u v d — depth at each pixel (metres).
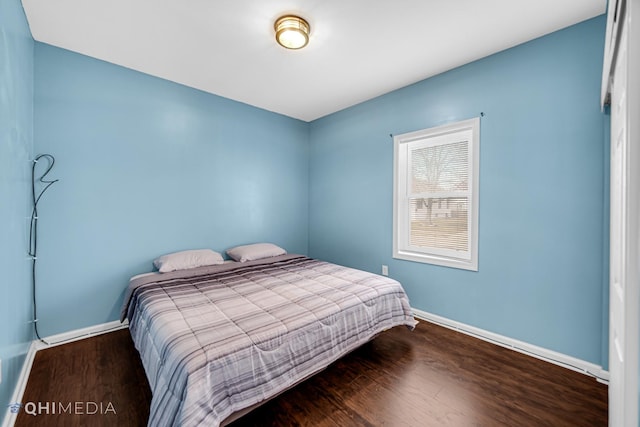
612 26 1.04
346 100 3.34
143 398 1.62
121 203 2.54
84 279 2.36
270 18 1.87
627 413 0.83
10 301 1.49
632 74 0.77
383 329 2.09
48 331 2.19
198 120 3.04
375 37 2.08
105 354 2.08
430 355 2.12
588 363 1.87
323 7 1.76
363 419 1.48
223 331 1.42
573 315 1.94
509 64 2.21
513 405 1.58
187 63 2.48
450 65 2.49
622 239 1.05
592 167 1.86
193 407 1.08
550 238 2.03
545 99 2.04
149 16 1.86
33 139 2.10
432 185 2.81
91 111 2.37
